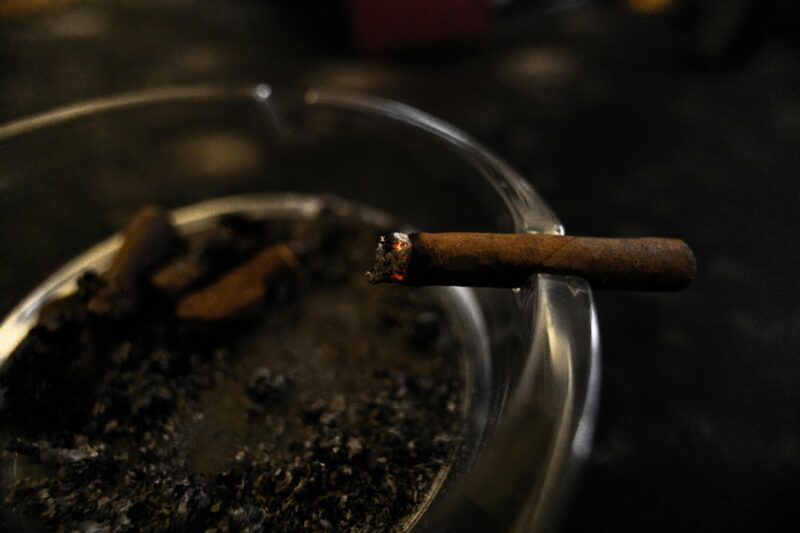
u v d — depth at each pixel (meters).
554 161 0.40
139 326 0.19
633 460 0.22
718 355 0.26
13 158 0.21
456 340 0.19
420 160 0.25
